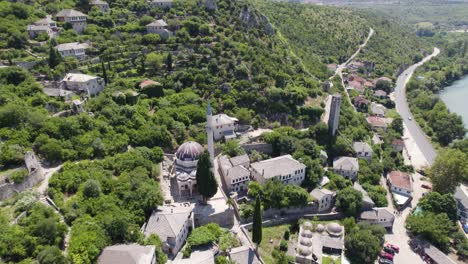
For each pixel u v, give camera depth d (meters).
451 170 159.88
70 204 99.56
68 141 124.25
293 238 129.12
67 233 92.12
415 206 155.88
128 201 110.12
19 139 115.19
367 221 140.38
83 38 193.62
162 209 114.69
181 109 166.75
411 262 125.44
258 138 168.25
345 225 134.62
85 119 133.62
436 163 165.12
